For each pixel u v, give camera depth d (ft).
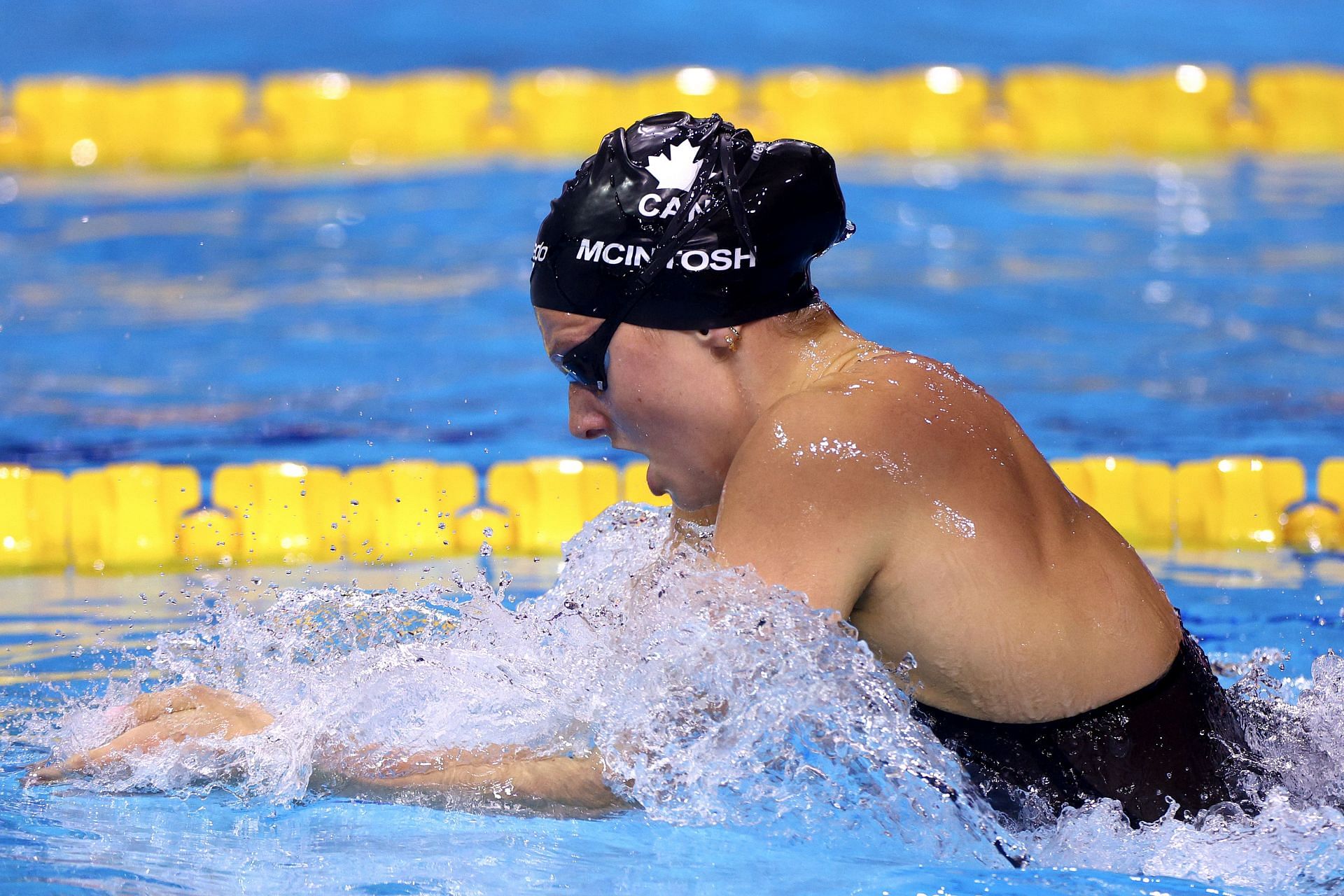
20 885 17.88
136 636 32.07
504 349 63.05
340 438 51.34
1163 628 18.61
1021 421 52.70
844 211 18.67
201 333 64.95
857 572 16.90
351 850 19.21
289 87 101.96
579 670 20.49
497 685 20.99
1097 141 103.65
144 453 49.39
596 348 18.29
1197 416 53.06
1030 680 17.57
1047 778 18.03
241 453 49.52
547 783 19.53
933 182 93.76
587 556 24.77
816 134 103.14
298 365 60.59
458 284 72.90
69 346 62.75
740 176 17.87
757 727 18.06
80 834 19.74
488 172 96.27
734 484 17.37
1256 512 43.88
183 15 143.74
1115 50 127.03
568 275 18.24
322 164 99.35
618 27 135.85
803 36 132.05
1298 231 80.79
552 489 44.80
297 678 22.36
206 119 101.40
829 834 19.03
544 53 126.31
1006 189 91.86
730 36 132.36
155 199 90.58
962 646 17.31
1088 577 18.17
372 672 21.49
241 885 18.07
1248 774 19.04
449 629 23.94
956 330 64.90
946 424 17.78
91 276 74.23
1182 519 43.75
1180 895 17.61
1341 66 119.24
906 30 134.51
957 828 18.29
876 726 17.46
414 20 139.23
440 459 49.06
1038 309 68.23
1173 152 102.22
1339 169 95.66
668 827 19.66
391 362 61.11
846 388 17.74
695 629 17.17
